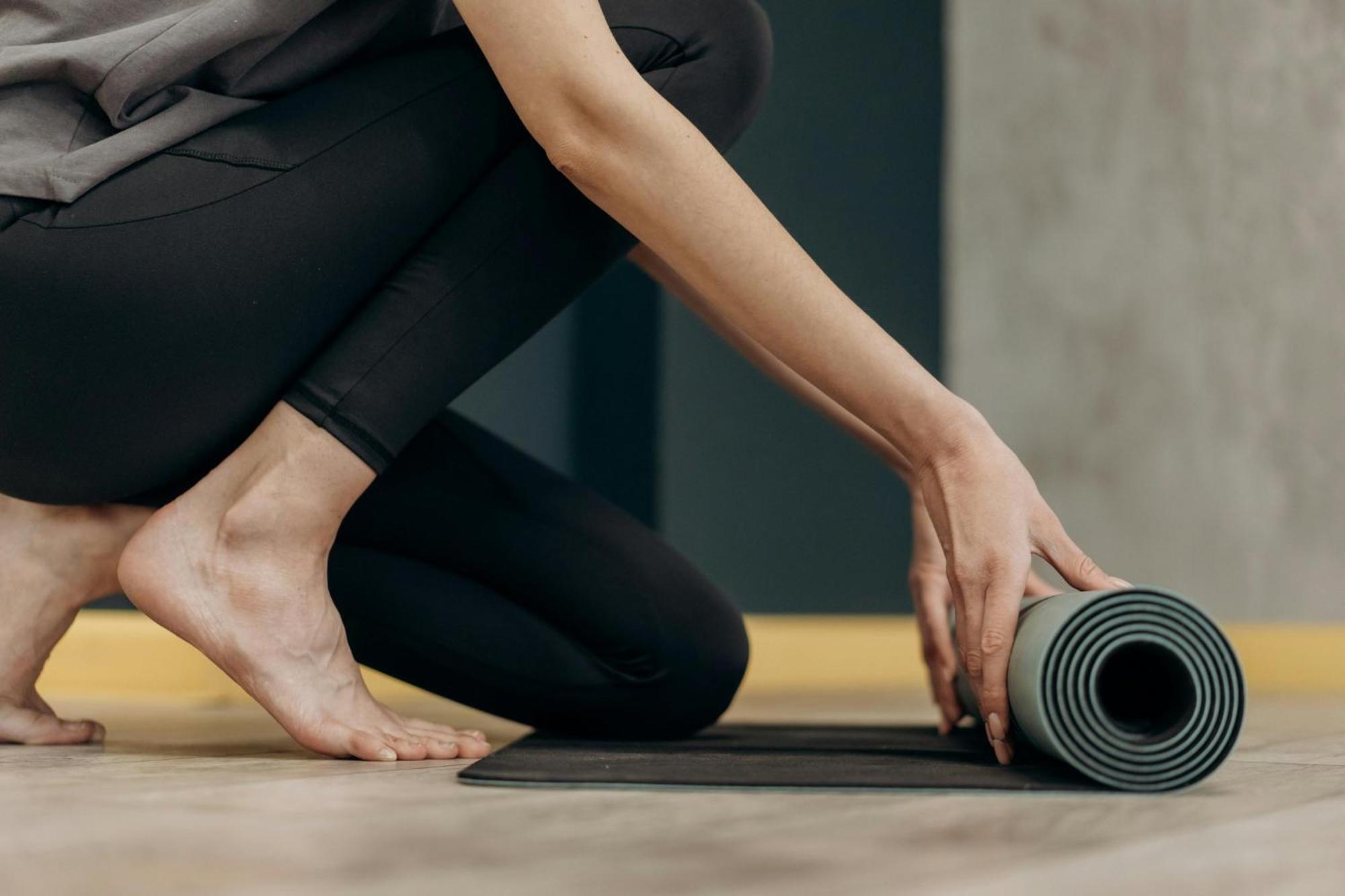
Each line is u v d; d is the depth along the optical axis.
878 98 3.55
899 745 1.05
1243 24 3.84
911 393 0.84
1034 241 3.80
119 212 0.88
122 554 0.95
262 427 0.95
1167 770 0.72
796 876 0.46
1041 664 0.73
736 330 1.28
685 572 1.25
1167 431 3.80
